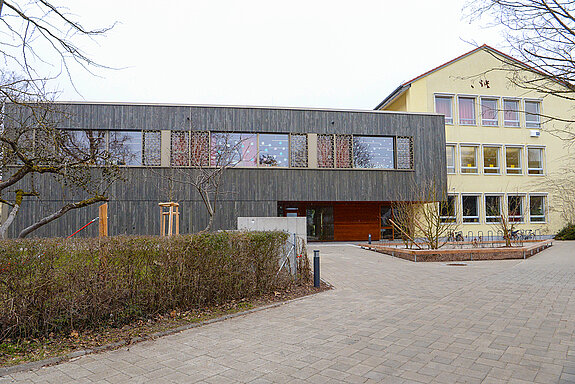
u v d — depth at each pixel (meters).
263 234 8.46
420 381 4.03
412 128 23.72
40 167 8.59
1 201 8.71
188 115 21.12
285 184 21.81
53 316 5.14
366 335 5.67
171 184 19.30
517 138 29.16
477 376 4.13
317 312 7.12
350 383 4.00
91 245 5.58
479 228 28.05
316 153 22.41
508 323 6.22
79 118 20.23
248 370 4.38
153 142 20.73
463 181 28.22
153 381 4.09
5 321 4.81
